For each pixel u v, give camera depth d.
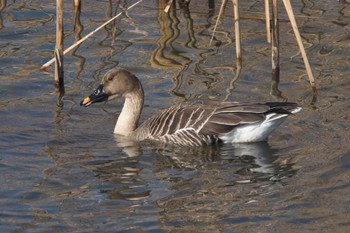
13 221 12.89
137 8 22.98
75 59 19.91
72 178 14.44
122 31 21.48
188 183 14.26
